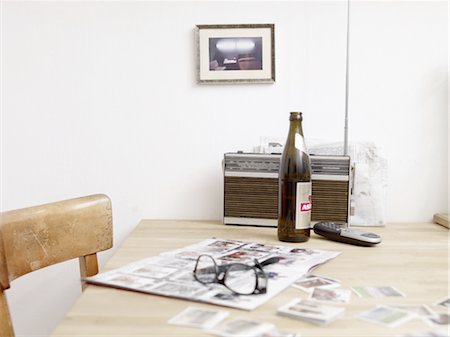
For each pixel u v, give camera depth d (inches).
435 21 60.7
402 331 27.5
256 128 62.5
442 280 36.9
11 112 62.9
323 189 54.8
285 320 29.0
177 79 62.5
